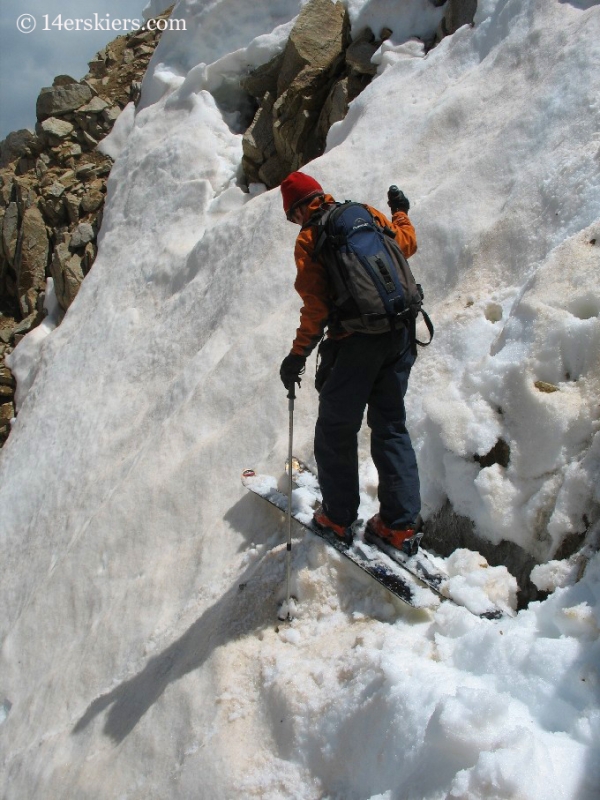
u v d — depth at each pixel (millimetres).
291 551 3932
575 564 3195
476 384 4047
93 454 6500
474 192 5301
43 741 4516
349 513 3742
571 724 2527
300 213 3469
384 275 3328
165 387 6523
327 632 3580
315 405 5000
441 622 3258
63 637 5195
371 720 2949
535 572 3283
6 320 10383
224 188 8461
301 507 4117
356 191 6246
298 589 3803
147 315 7551
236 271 6625
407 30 7582
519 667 2791
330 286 3387
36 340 9305
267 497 4316
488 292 4680
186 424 5609
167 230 8250
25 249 10211
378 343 3406
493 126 5680
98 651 4723
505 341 4105
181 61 10289
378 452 3646
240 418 5250
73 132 11078
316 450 3697
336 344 3504
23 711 4980
